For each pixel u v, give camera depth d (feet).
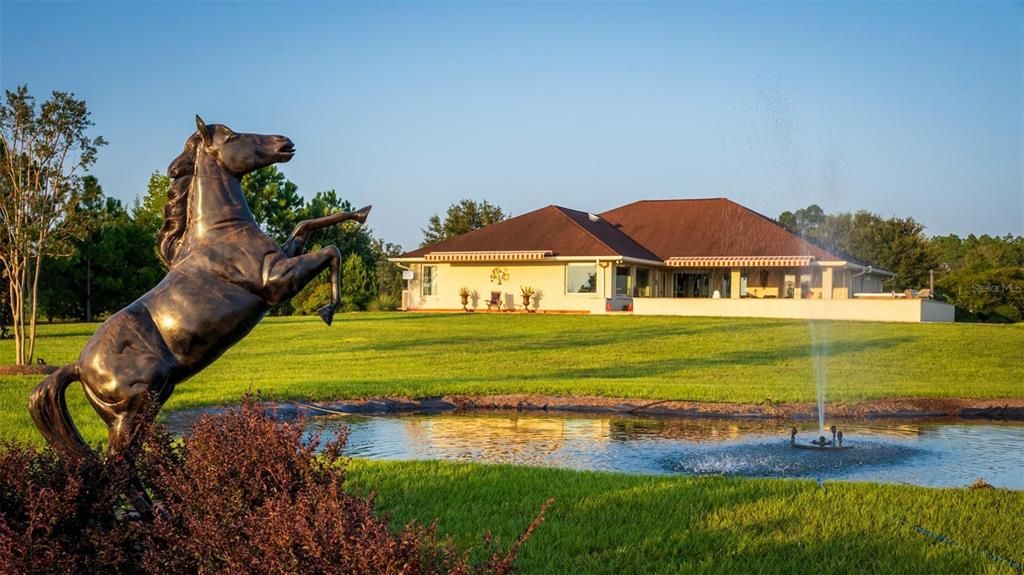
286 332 106.83
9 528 15.25
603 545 22.13
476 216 255.91
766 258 132.87
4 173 64.39
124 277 168.04
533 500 26.63
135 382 19.52
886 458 35.70
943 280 182.50
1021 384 62.13
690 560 20.93
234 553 14.17
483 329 109.70
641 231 153.17
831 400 50.98
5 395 49.57
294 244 21.77
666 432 42.45
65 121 64.90
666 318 123.34
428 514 24.88
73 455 18.65
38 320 167.02
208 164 21.26
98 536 16.31
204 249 20.62
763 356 83.56
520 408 50.93
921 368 74.74
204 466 16.11
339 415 48.06
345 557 12.90
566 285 138.72
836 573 19.99
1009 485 31.09
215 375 64.69
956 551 21.50
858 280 152.05
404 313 140.15
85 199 68.44
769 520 24.36
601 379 63.05
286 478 15.71
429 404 50.72
